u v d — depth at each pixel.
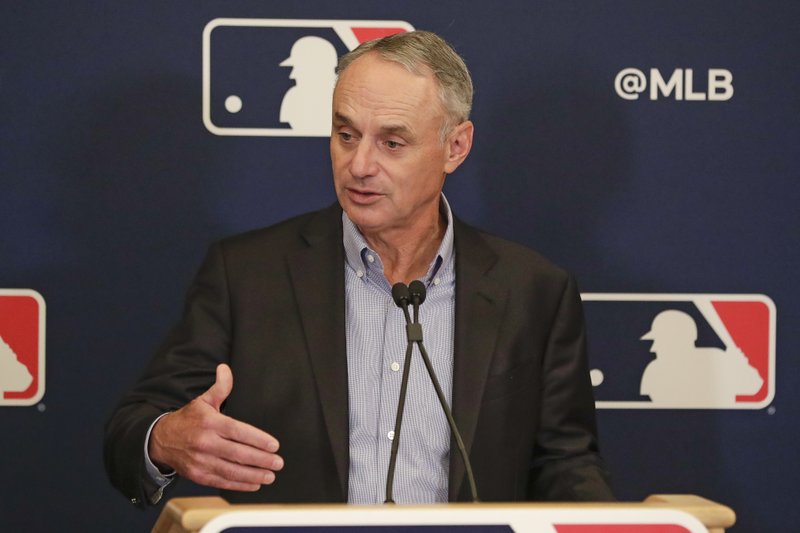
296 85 11.73
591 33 11.86
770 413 12.07
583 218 11.94
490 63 11.83
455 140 9.30
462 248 9.52
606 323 11.99
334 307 9.05
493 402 8.99
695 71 11.91
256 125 11.73
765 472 12.08
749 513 12.09
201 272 9.55
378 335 9.09
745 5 11.91
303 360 8.94
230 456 6.91
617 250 11.97
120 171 11.65
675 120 11.95
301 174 11.80
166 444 7.53
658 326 12.02
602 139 11.91
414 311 7.73
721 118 11.96
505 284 9.43
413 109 8.60
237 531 5.16
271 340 9.05
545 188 11.91
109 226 11.66
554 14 11.84
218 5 11.62
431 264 9.40
